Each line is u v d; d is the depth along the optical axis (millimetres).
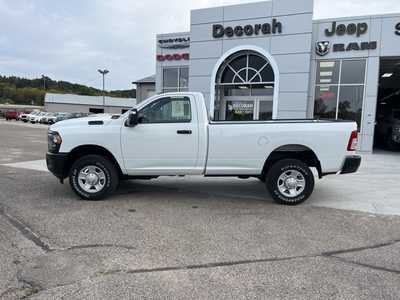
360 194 7559
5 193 7051
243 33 16344
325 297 3299
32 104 124000
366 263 4059
